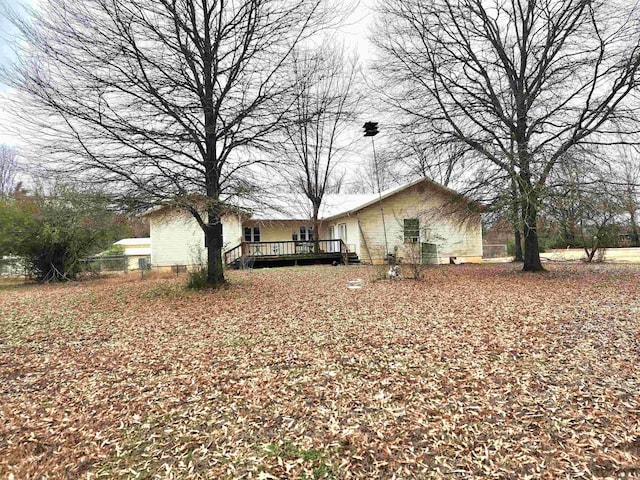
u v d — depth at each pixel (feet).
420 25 46.91
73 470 9.66
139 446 10.63
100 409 12.97
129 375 16.03
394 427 10.81
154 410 12.69
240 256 67.56
